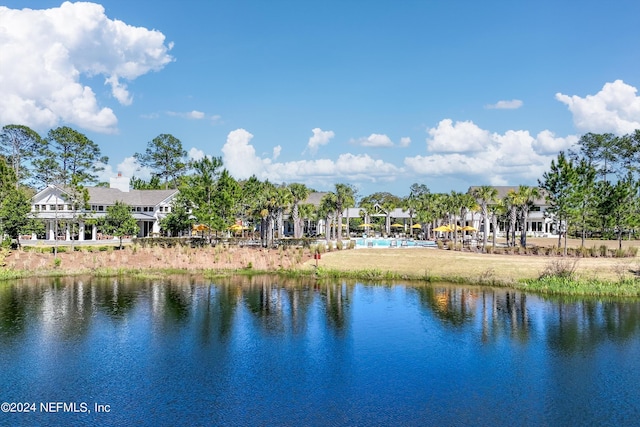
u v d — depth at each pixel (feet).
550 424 66.44
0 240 208.85
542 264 181.98
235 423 66.18
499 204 269.44
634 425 66.08
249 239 284.41
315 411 69.97
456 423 66.59
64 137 345.92
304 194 287.48
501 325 115.24
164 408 70.79
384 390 77.56
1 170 215.51
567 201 206.59
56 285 166.30
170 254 218.59
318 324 116.98
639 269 168.14
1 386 78.59
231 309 132.26
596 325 114.73
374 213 378.73
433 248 247.29
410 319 121.49
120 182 329.93
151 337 105.70
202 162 251.39
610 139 352.49
